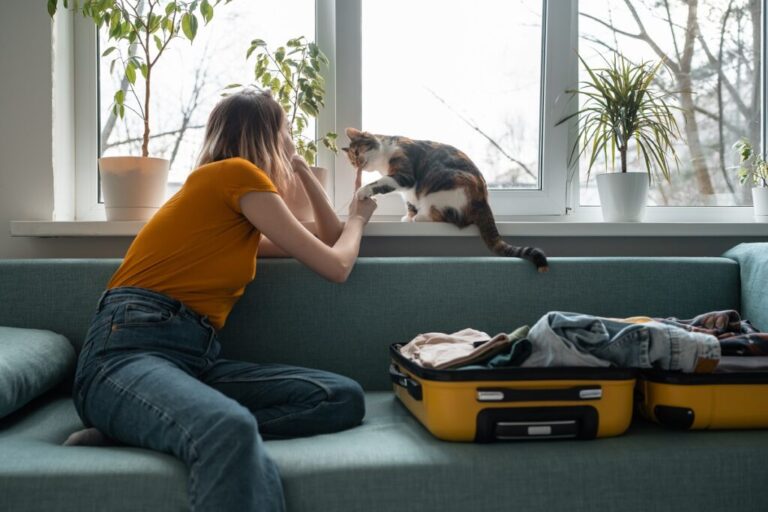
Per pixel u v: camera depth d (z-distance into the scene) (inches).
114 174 66.9
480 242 71.8
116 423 38.9
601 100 77.0
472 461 38.8
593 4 78.7
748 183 78.4
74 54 75.0
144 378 38.7
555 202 77.9
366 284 59.2
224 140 52.2
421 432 44.2
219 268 46.9
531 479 38.7
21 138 69.9
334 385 45.6
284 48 71.7
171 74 76.6
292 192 63.9
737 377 43.3
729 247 73.0
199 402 36.2
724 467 40.1
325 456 38.9
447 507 38.1
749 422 43.8
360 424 47.1
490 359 44.4
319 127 77.0
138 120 76.6
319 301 58.8
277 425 43.6
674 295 61.7
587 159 78.6
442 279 59.9
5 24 69.5
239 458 33.6
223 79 76.9
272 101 55.6
